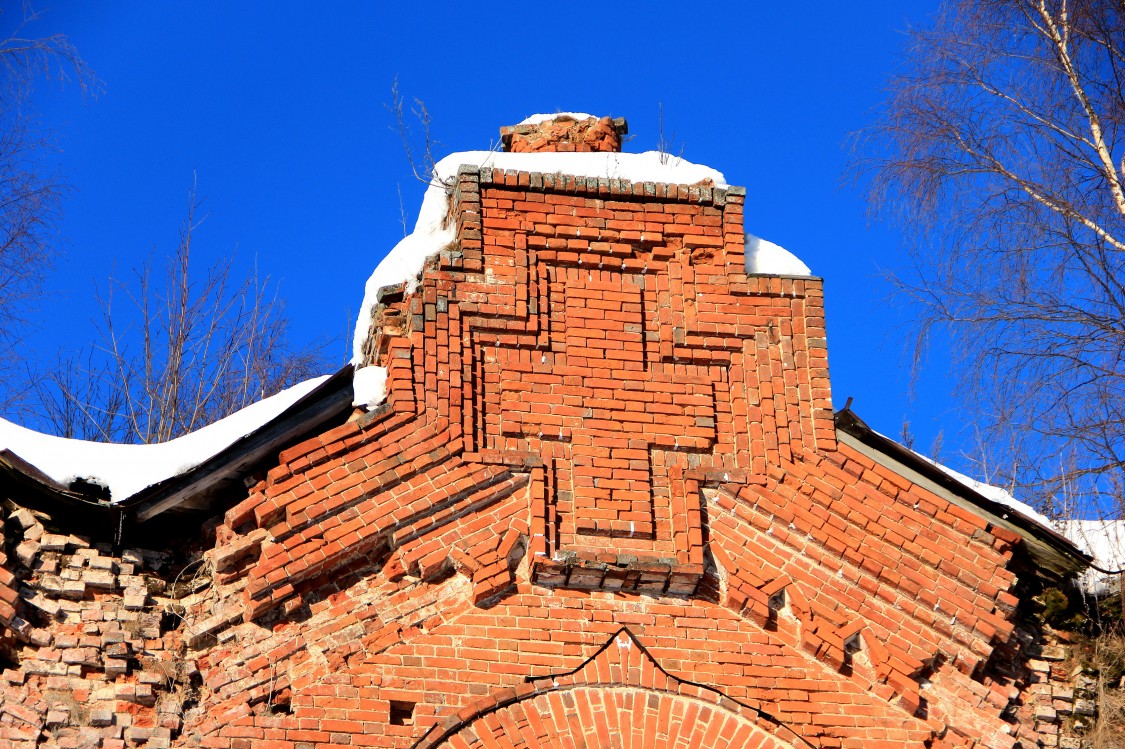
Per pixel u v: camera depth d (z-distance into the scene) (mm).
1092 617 12945
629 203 13219
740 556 11977
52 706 10617
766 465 12375
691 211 13297
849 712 11586
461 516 11695
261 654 11078
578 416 12258
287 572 11250
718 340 12805
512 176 13055
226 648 11133
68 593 11180
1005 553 12336
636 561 11602
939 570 12172
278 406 12461
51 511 11508
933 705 11797
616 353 12594
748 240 13609
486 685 11109
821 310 13094
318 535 11422
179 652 11133
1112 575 13000
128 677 10945
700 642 11625
